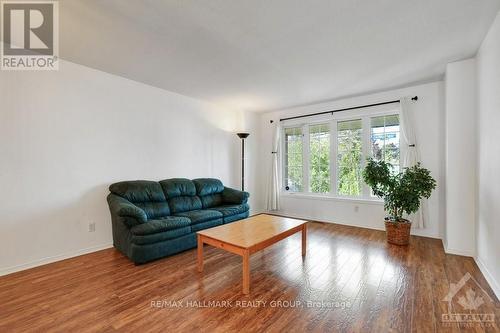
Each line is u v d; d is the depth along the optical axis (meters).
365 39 2.44
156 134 3.94
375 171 3.59
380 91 4.13
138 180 3.60
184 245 3.18
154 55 2.79
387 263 2.80
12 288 2.23
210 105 4.84
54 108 2.87
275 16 2.04
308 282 2.36
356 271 2.60
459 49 2.69
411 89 3.89
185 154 4.39
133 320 1.78
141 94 3.73
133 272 2.58
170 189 3.82
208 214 3.61
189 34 2.33
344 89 4.02
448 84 3.05
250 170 5.59
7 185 2.54
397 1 1.86
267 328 1.70
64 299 2.05
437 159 3.69
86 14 2.02
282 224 3.02
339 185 4.77
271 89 4.02
